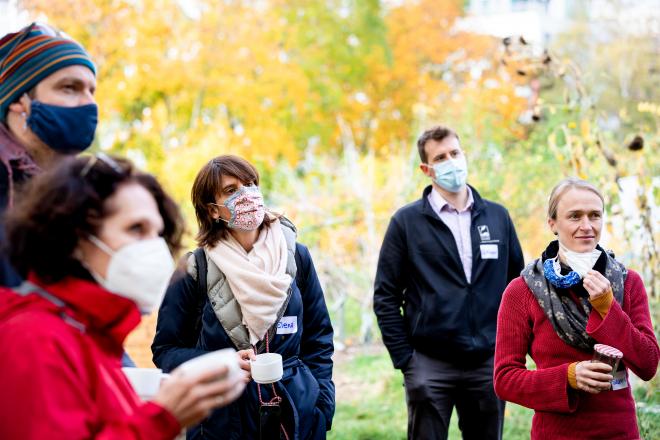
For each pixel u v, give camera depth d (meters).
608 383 2.77
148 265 1.69
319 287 3.54
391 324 4.25
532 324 3.15
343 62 20.45
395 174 9.65
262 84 17.52
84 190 1.67
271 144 17.19
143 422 1.61
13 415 1.50
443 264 4.18
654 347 2.99
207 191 3.31
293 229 3.54
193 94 16.81
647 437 4.48
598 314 2.94
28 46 2.49
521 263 4.41
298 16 20.39
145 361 6.09
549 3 20.20
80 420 1.55
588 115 5.61
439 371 4.14
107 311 1.70
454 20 22.17
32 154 2.54
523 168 8.22
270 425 3.12
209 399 1.66
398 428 5.93
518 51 5.75
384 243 4.35
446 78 22.28
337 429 5.99
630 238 5.53
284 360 3.26
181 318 3.27
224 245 3.30
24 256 1.65
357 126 20.06
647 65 11.93
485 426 4.19
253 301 3.17
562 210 3.08
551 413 3.01
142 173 1.80
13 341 1.56
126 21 15.99
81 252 1.70
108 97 15.92
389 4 22.33
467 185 4.40
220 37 17.14
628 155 5.84
